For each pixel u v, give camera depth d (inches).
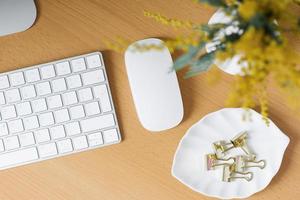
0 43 29.9
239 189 29.4
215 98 29.5
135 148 29.9
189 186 29.2
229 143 29.3
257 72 17.4
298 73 17.3
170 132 29.7
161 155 29.8
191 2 29.1
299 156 29.5
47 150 29.3
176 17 29.3
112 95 29.6
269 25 17.9
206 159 29.4
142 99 28.5
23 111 29.0
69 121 29.0
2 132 29.2
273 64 17.1
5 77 29.0
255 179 29.4
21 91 29.0
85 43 29.7
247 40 16.9
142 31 29.4
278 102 29.3
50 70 28.8
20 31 29.4
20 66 29.9
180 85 29.6
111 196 30.1
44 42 29.8
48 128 29.1
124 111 29.7
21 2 29.3
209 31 19.5
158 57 28.3
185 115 29.6
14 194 30.3
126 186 30.0
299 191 29.6
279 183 29.7
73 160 30.0
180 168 29.4
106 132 29.2
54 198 30.2
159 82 28.5
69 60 28.8
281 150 29.0
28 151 29.4
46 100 29.0
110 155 30.0
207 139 29.3
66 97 28.9
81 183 30.1
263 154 29.3
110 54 29.6
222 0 19.7
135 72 28.4
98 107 29.0
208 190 29.4
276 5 17.8
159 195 30.0
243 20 18.3
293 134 29.5
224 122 29.0
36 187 30.2
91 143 29.2
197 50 19.1
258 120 28.9
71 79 28.8
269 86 29.2
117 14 29.5
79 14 29.6
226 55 18.6
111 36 29.5
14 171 30.1
